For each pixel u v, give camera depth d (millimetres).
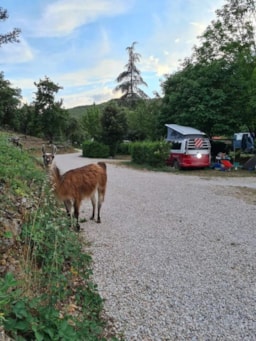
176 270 4125
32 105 35500
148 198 8922
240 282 3811
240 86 17375
